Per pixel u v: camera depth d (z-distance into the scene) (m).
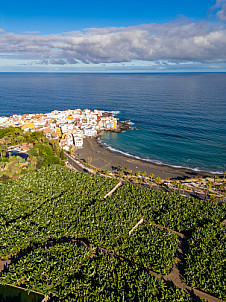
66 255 66.44
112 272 62.66
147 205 97.69
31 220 84.12
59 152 160.38
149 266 67.00
